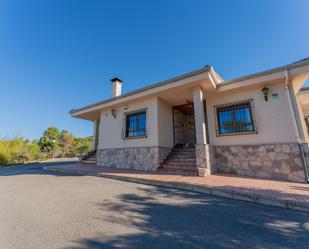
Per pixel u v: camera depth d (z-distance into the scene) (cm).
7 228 261
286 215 313
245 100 720
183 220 290
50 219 293
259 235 239
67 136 3359
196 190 482
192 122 1126
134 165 875
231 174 679
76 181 613
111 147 999
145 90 831
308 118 940
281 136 623
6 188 520
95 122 1383
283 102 637
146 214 316
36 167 1141
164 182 544
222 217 303
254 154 666
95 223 278
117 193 457
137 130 913
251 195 397
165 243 219
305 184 509
